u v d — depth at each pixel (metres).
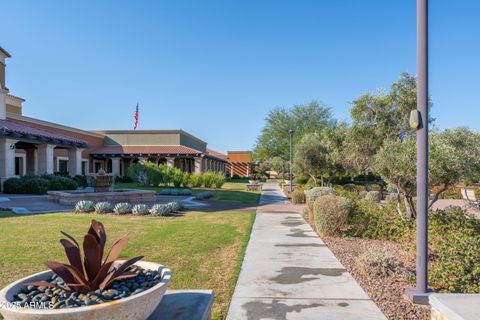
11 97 29.59
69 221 10.71
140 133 43.28
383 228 8.62
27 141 21.53
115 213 12.86
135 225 10.33
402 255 7.11
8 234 8.49
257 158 52.06
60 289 2.80
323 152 22.47
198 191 26.61
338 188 24.56
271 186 41.38
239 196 23.22
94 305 2.34
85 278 2.76
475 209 13.14
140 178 29.80
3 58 24.98
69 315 2.26
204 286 5.05
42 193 20.00
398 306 4.32
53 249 6.94
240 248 7.48
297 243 8.08
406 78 14.30
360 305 4.33
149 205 16.66
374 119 14.74
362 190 24.67
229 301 4.46
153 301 2.64
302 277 5.46
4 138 20.08
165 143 43.28
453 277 4.82
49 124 31.81
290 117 46.41
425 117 4.68
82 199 15.89
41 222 10.47
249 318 3.95
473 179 7.55
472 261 4.88
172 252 6.99
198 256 6.73
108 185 17.95
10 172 20.48
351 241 8.41
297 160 22.86
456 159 7.25
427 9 4.70
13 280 5.05
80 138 37.41
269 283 5.17
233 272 5.70
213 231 9.44
